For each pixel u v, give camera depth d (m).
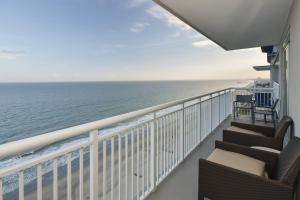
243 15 3.11
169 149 2.84
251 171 1.93
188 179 2.72
